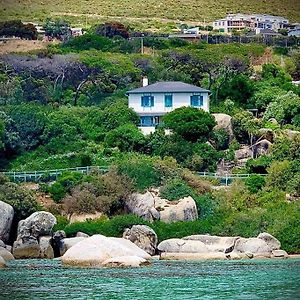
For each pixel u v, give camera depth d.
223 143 195.62
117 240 129.00
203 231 148.62
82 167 182.62
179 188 158.75
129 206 156.75
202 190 164.75
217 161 186.75
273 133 194.12
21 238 138.50
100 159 188.75
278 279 103.38
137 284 98.75
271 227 147.12
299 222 147.12
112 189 158.75
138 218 148.75
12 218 147.12
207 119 192.62
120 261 118.06
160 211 153.62
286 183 166.62
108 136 196.50
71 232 143.50
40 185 170.75
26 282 101.31
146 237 138.88
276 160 179.38
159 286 96.81
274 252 137.62
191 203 155.50
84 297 88.06
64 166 189.50
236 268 117.50
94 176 166.62
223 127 198.00
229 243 138.12
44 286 97.38
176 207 154.12
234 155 190.62
